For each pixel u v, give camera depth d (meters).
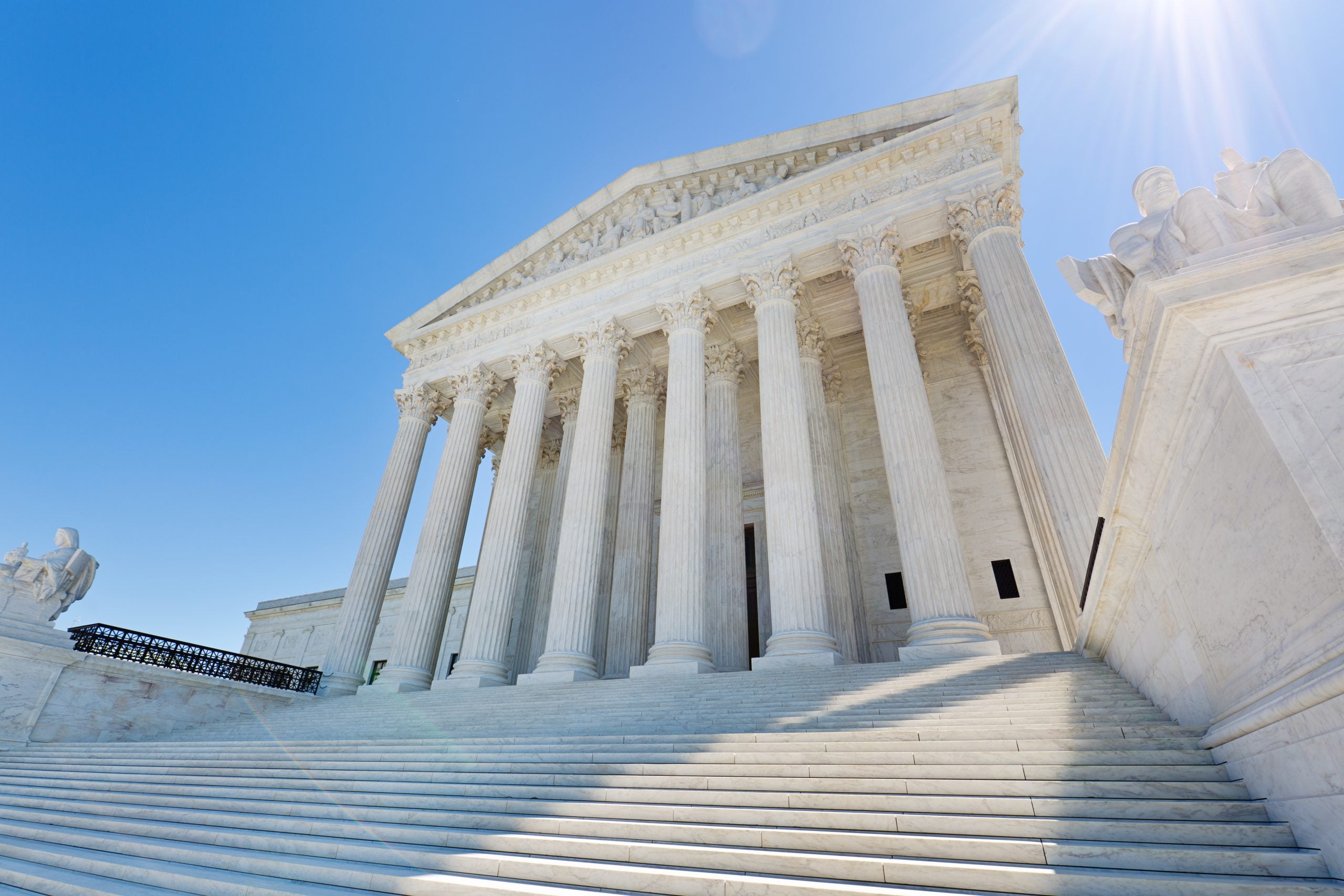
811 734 9.45
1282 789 5.09
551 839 6.84
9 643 17.22
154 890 6.64
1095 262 6.02
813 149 25.59
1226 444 4.70
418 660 23.91
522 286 31.06
